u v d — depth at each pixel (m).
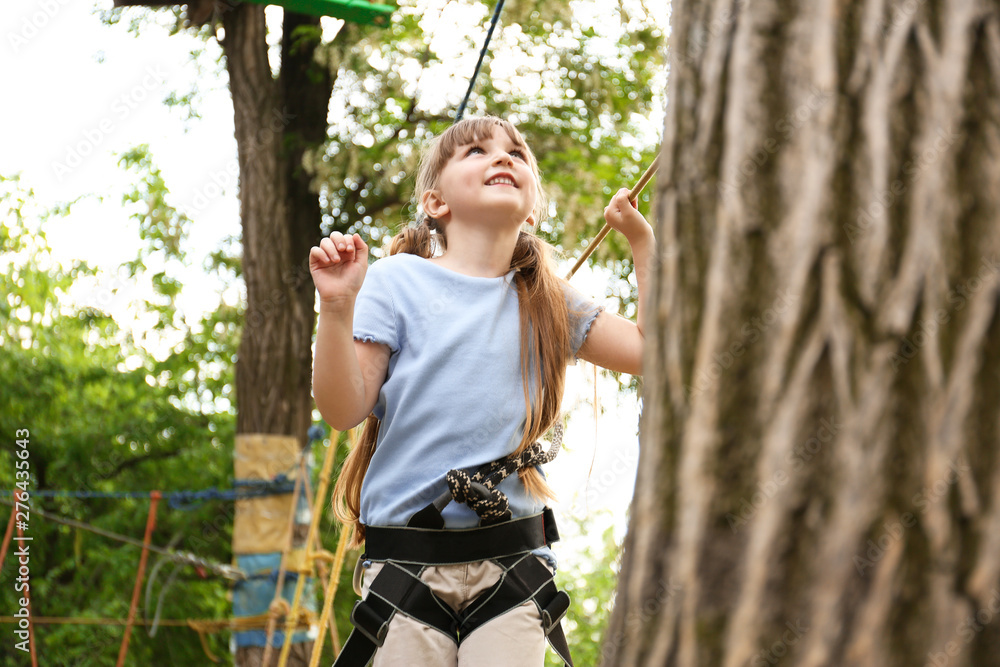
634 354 2.27
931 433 0.92
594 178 8.82
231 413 14.88
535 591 2.02
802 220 0.99
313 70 9.98
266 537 7.55
